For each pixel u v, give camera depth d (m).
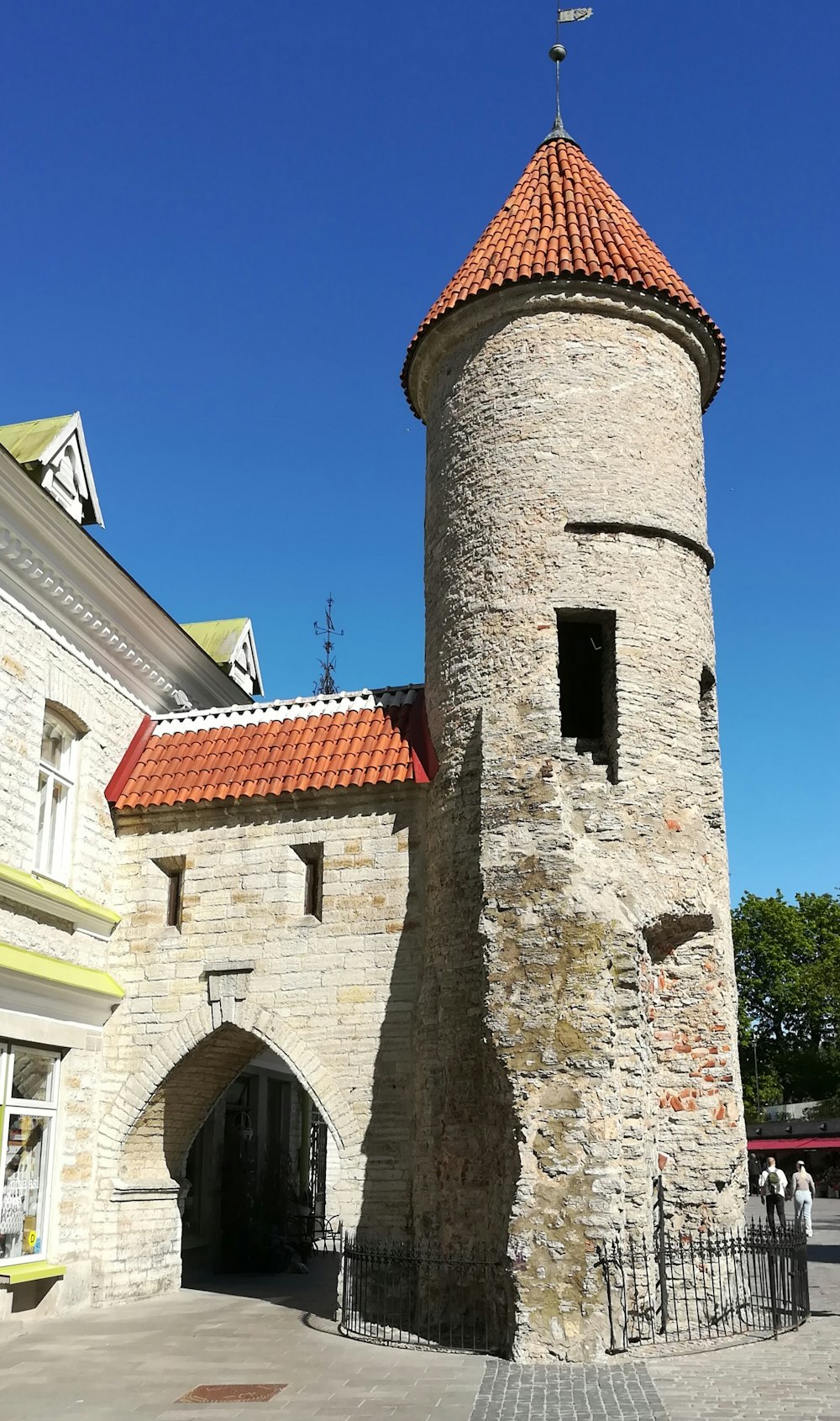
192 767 20.00
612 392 18.20
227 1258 23.58
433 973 16.92
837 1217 39.28
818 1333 14.82
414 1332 15.26
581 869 15.59
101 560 18.77
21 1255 16.47
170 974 18.88
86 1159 18.11
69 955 18.08
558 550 17.34
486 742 16.80
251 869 18.89
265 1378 12.57
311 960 18.12
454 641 17.94
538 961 15.16
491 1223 15.17
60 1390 12.15
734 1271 15.91
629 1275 14.00
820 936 66.06
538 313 18.52
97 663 19.88
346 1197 16.86
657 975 16.94
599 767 16.61
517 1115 14.55
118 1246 18.25
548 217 19.94
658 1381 12.15
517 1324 13.55
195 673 23.58
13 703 17.14
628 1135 14.54
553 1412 10.82
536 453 17.88
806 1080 65.69
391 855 18.17
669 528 17.94
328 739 19.48
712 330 19.50
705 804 18.31
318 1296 19.34
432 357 19.81
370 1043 17.50
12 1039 16.36
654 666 17.22
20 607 17.50
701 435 19.84
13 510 16.77
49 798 18.44
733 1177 16.36
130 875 19.61
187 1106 19.67
